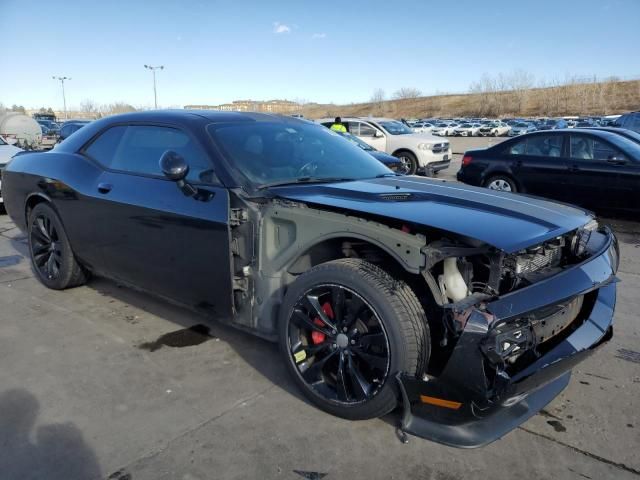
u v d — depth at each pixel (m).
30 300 4.34
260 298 2.94
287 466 2.34
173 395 2.91
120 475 2.26
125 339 3.62
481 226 2.40
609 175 7.71
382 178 3.52
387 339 2.40
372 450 2.45
